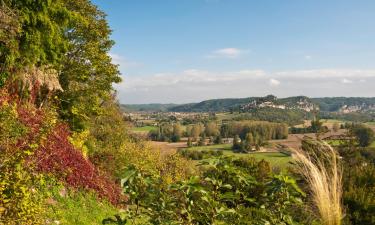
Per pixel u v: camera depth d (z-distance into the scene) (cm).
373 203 687
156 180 367
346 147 1449
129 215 368
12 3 2038
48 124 1113
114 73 3291
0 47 1920
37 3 2158
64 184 1811
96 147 3441
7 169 823
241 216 362
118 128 4425
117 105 4878
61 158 1948
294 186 380
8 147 867
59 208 1553
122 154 3772
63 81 3062
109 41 3384
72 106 3080
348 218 653
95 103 3266
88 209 1803
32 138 1002
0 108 996
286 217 387
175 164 4238
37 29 2228
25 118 1805
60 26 2580
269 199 390
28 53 2156
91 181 2108
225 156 396
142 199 360
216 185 374
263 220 370
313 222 432
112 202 2100
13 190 813
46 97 2556
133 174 359
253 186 403
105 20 3366
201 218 357
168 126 16450
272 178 405
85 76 3098
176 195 363
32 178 923
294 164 438
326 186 418
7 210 802
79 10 3338
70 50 3122
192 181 340
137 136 5469
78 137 2991
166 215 360
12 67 2086
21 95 2158
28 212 830
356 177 788
